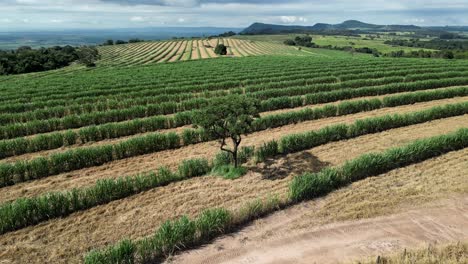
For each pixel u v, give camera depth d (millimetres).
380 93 35062
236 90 37375
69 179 16281
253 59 86312
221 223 11445
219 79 47719
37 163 16297
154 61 101750
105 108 31672
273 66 66750
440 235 10953
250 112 15453
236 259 10148
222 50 114750
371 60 73938
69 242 11234
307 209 12828
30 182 15992
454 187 13883
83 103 33781
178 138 20609
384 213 12273
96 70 75938
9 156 19562
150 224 12180
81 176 16625
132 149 19062
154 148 19828
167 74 59469
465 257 9633
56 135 20875
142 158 18812
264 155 18188
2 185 15602
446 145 18266
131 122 23391
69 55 124812
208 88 40781
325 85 36875
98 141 22156
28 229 11977
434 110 25094
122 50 147125
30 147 20141
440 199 13070
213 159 17812
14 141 19656
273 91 34125
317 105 31297
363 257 9758
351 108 27828
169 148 20328
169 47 151375
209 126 15516
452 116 25969
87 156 17547
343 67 59906
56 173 16891
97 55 121562
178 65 77625
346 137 21359
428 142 17328
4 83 57062
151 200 13875
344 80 43750
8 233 11766
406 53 113312
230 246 10805
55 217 12695
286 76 47781
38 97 37188
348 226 11602
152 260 10242
